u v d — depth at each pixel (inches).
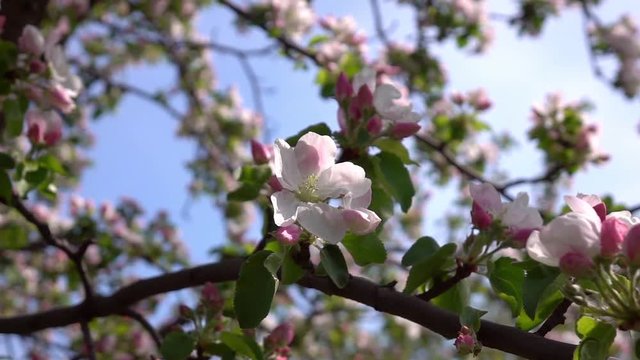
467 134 45.0
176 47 57.6
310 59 40.4
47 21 46.6
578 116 41.5
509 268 16.8
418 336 55.4
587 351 14.3
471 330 14.8
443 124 45.1
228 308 21.0
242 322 15.4
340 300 46.2
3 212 29.7
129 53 62.2
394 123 19.3
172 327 20.8
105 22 56.6
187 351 18.8
